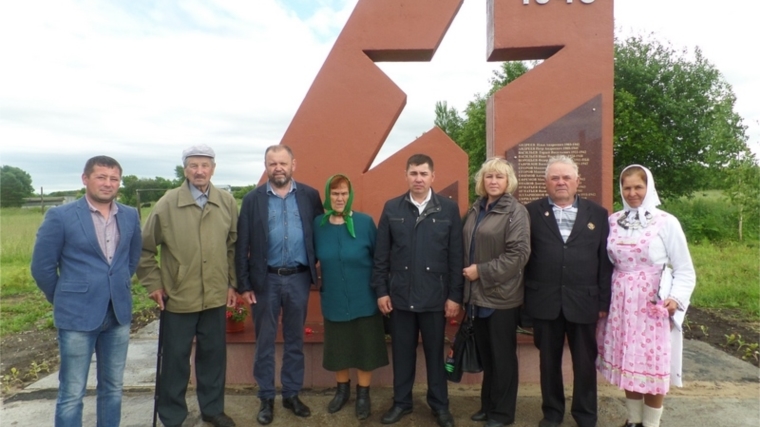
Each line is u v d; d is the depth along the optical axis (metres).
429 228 3.10
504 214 3.01
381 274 3.21
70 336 2.66
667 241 2.85
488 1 4.36
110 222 2.80
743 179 12.70
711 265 9.27
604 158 4.04
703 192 18.75
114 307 2.78
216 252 3.15
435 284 3.10
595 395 3.09
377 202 4.30
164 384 3.14
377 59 4.51
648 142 15.67
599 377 3.96
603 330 3.10
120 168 2.78
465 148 21.28
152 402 3.77
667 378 2.83
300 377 3.40
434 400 3.22
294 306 3.31
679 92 16.89
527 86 4.09
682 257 2.83
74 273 2.69
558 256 2.98
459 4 4.24
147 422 3.43
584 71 4.05
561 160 3.03
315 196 3.47
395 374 3.28
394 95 4.25
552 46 4.09
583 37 4.05
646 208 2.93
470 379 3.97
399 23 4.23
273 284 3.26
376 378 3.95
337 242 3.29
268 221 3.27
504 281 2.96
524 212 3.01
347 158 4.29
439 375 3.20
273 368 3.36
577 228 2.99
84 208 2.72
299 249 3.31
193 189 3.16
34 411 3.62
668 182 16.94
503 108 4.10
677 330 2.88
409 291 3.11
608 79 4.03
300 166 4.30
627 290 2.91
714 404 3.59
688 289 2.81
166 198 3.15
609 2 4.03
